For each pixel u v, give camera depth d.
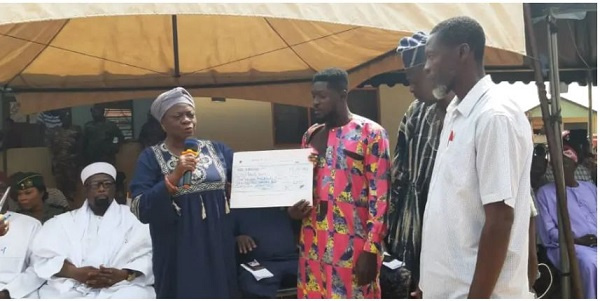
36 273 3.29
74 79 5.36
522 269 1.79
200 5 2.47
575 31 4.66
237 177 2.71
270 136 7.08
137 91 5.58
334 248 2.57
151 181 2.60
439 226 1.83
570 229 3.22
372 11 2.65
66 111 6.10
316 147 2.72
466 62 1.81
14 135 5.62
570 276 3.27
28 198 3.80
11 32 4.12
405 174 2.79
